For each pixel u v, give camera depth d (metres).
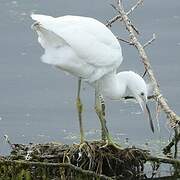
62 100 18.56
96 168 13.23
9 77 20.03
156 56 20.88
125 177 13.52
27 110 17.98
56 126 16.88
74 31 13.01
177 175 13.85
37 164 12.77
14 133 16.52
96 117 17.36
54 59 13.12
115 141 15.16
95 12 23.97
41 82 19.69
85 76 13.56
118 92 14.07
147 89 14.36
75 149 13.20
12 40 22.36
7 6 24.58
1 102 18.48
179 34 22.16
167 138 15.78
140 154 13.52
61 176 12.94
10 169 12.95
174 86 18.92
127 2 24.66
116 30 22.53
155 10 24.06
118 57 13.70
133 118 17.22
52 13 24.00
